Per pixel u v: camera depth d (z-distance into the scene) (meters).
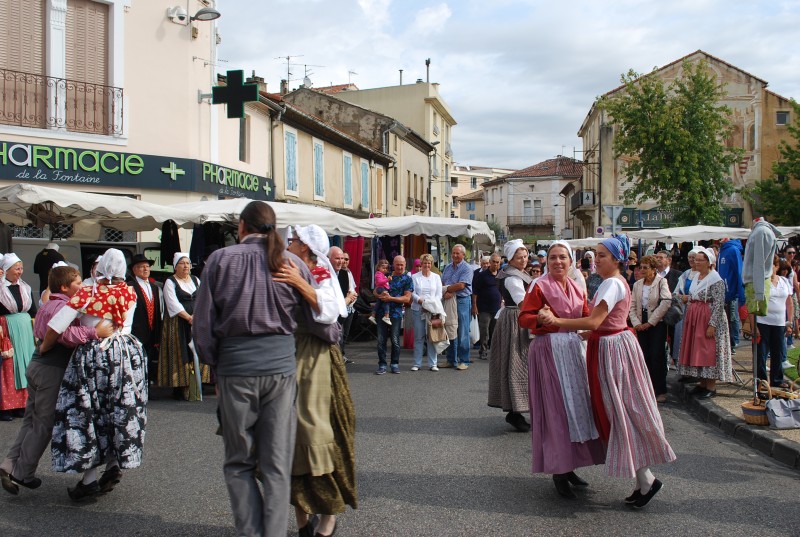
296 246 4.29
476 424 7.41
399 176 37.12
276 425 3.62
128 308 4.97
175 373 8.73
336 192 26.72
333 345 4.22
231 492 3.57
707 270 8.70
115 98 14.62
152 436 6.90
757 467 5.89
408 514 4.64
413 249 19.31
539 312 4.92
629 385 4.71
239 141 18.77
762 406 7.00
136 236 14.70
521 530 4.36
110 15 14.66
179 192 15.59
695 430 7.39
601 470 5.76
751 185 36.53
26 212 9.92
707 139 30.14
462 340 11.71
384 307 11.09
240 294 3.55
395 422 7.50
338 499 3.98
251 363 3.56
